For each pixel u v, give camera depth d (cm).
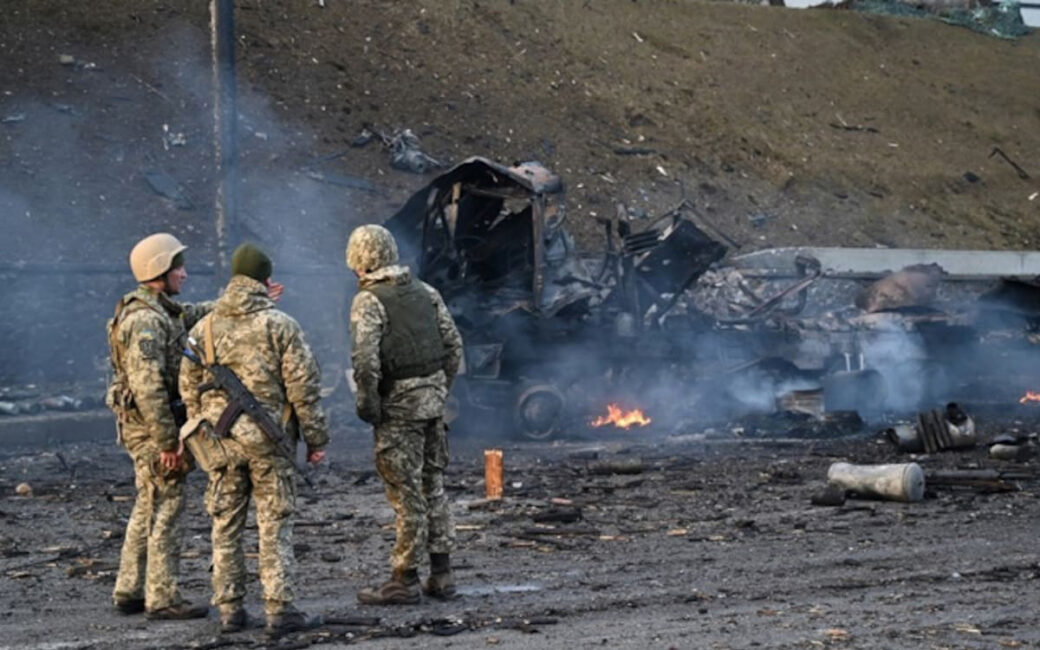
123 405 1249
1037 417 3444
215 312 1196
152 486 1252
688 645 1123
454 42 6031
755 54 7094
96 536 1734
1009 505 1984
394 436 1293
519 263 3134
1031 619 1231
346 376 3191
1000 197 6606
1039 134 7300
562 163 5475
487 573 1477
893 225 6012
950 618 1236
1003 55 8106
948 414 2722
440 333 1330
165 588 1248
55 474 2367
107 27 5109
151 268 1236
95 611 1294
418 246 3128
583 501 2014
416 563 1303
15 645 1146
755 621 1224
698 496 2083
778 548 1639
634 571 1489
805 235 5653
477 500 2019
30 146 4309
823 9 7875
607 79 6300
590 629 1193
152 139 4584
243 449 1173
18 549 1638
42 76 4712
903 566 1520
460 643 1138
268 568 1179
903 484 1997
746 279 4656
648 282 3266
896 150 6662
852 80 7219
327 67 5441
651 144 5906
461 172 3016
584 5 6838
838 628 1192
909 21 8069
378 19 5941
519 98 5828
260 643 1148
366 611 1276
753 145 6222
